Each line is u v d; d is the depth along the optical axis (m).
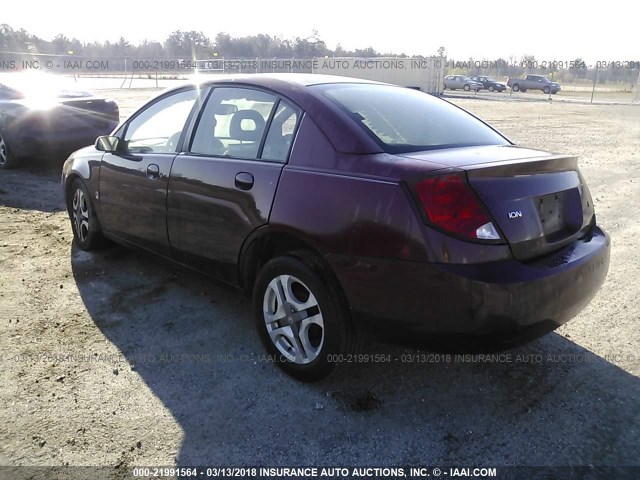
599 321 3.91
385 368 3.28
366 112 3.19
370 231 2.65
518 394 3.03
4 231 5.83
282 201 3.02
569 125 18.72
